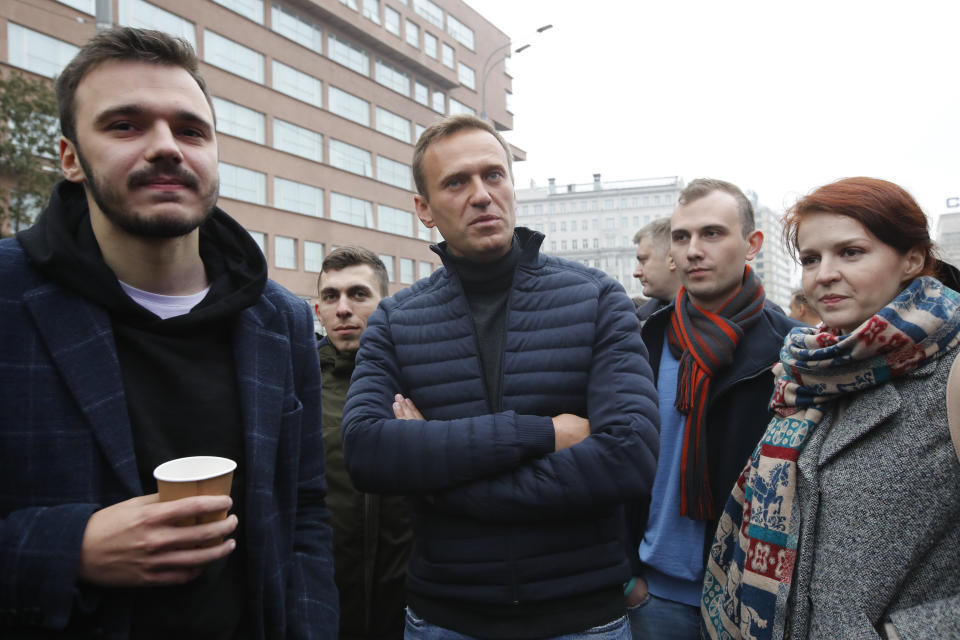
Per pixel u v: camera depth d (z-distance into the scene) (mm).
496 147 1660
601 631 1471
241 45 24406
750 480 1508
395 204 32156
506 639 1440
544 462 1450
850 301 1332
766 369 1920
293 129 26672
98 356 1088
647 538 2115
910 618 1113
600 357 1586
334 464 2344
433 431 1486
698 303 2188
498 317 1706
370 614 2254
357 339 2648
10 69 16219
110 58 1100
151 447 1119
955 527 1141
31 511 996
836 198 1337
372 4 31406
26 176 13672
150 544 948
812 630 1242
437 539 1531
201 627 1114
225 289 1269
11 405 1027
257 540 1189
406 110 33625
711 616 1615
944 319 1225
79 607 968
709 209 2104
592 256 87875
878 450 1234
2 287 1065
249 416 1226
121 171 1081
